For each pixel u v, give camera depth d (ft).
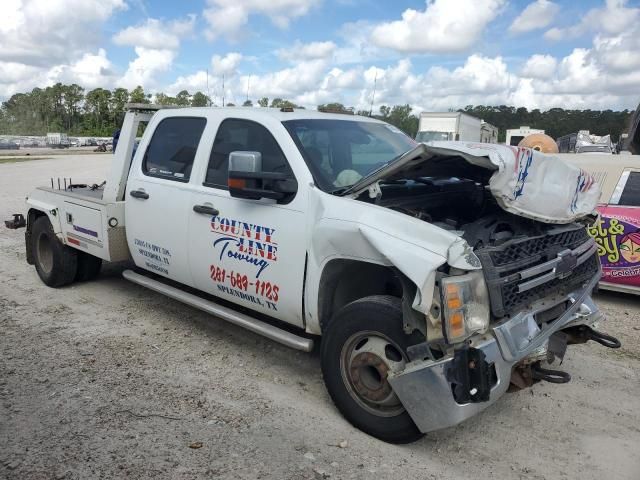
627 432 12.03
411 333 10.30
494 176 10.39
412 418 10.32
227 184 14.12
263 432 11.43
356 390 11.39
